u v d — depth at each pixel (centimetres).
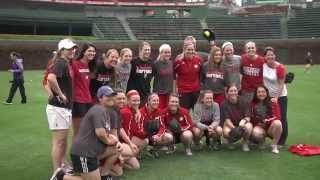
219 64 933
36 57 3625
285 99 919
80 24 4544
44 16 4359
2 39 3694
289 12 4869
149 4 5188
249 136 889
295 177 722
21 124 1195
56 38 4109
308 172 749
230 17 4775
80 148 598
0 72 3272
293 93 1853
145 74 893
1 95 1839
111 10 5053
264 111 895
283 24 4647
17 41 3544
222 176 730
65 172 635
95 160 604
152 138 842
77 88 764
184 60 934
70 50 695
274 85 911
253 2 6462
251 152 888
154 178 719
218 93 938
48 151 907
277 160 827
